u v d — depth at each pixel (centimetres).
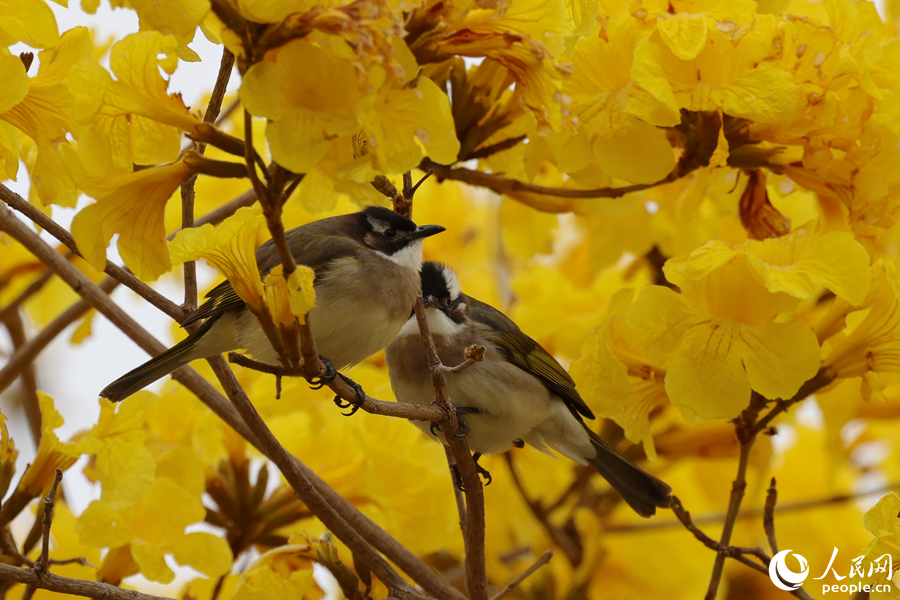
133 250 589
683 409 717
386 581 747
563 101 587
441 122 538
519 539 1298
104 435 790
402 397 1005
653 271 1223
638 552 1285
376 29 455
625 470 1012
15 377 921
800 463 1389
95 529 790
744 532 1345
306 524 972
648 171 759
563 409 1027
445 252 1557
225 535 966
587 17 635
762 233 877
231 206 933
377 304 817
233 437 984
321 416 987
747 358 714
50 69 668
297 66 484
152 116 558
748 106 711
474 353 675
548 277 1242
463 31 577
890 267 742
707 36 728
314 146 481
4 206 791
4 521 761
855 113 750
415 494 971
